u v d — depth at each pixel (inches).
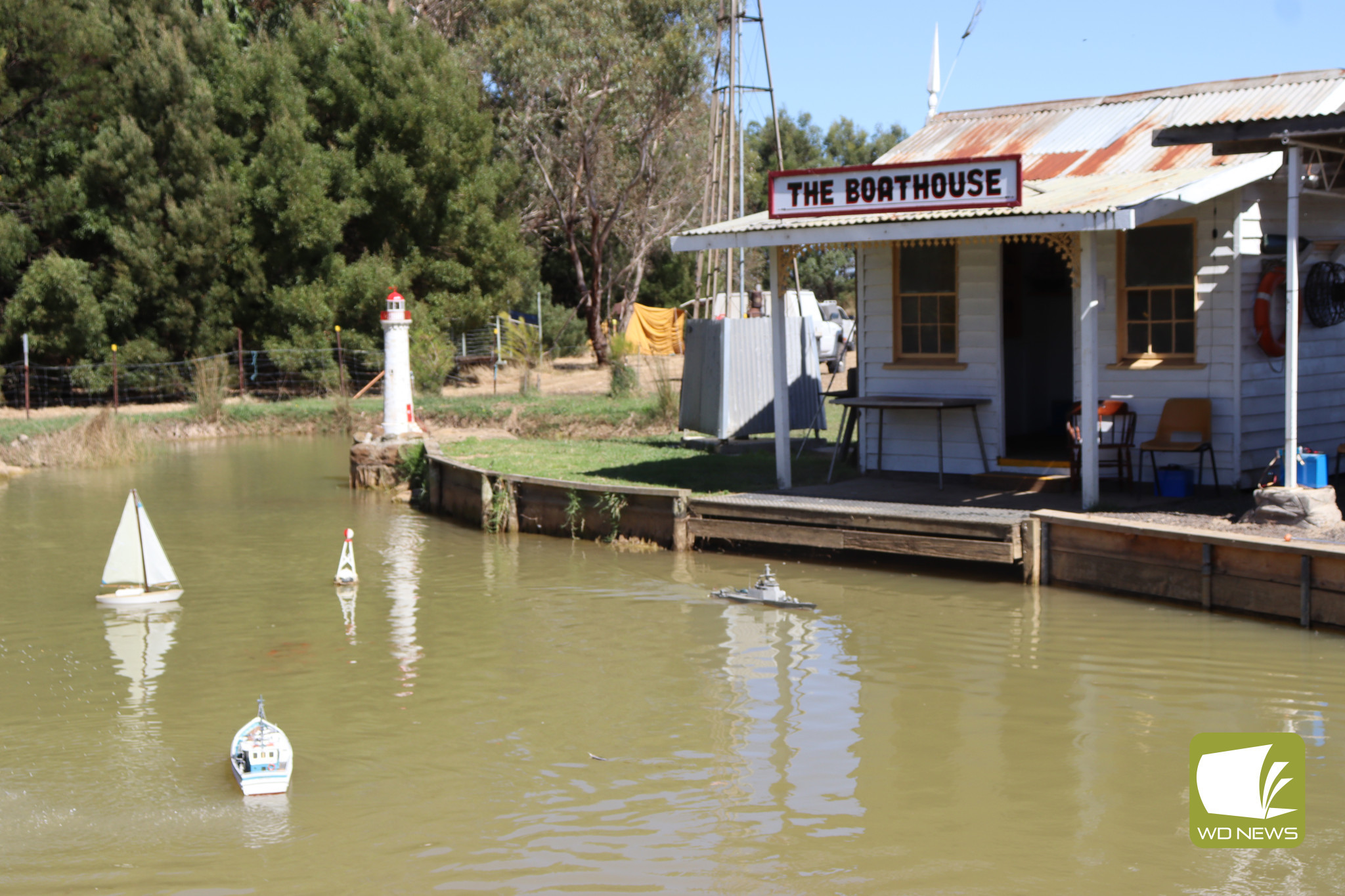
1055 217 468.8
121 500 753.6
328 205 1390.3
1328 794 269.4
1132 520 455.8
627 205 1681.8
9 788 281.7
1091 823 257.3
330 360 1362.0
